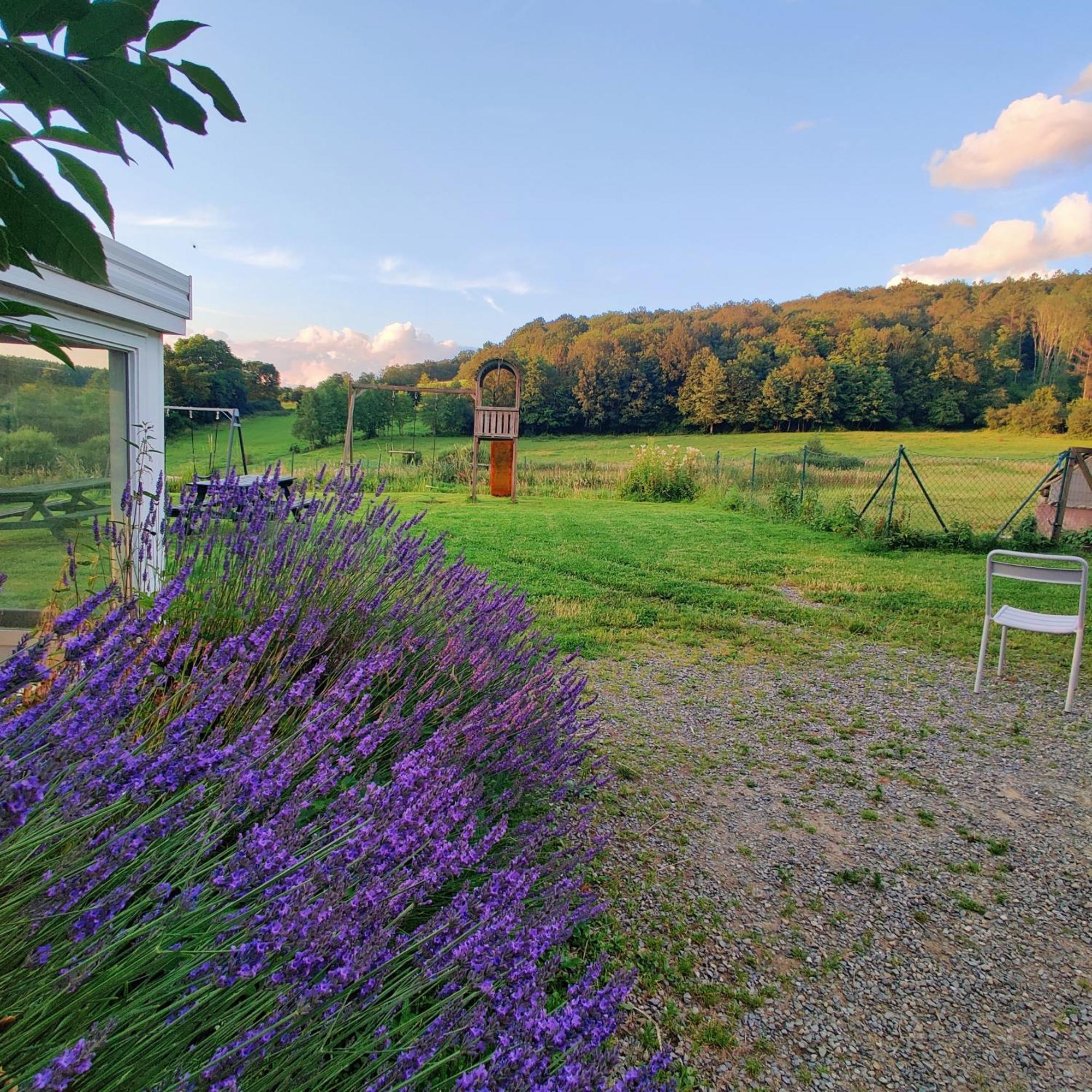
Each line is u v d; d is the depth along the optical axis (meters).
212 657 1.96
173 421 22.86
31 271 0.75
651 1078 1.35
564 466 24.38
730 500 16.16
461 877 2.03
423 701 2.60
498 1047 1.28
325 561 3.13
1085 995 2.35
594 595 7.51
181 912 1.19
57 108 0.64
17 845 1.07
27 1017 0.99
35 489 3.49
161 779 1.31
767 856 3.06
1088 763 4.10
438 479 22.59
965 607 7.55
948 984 2.37
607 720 4.45
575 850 2.28
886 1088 1.96
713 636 6.36
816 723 4.57
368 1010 1.26
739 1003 2.22
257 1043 1.07
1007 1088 1.98
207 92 0.67
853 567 9.49
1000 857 3.14
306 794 1.43
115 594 2.11
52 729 1.21
